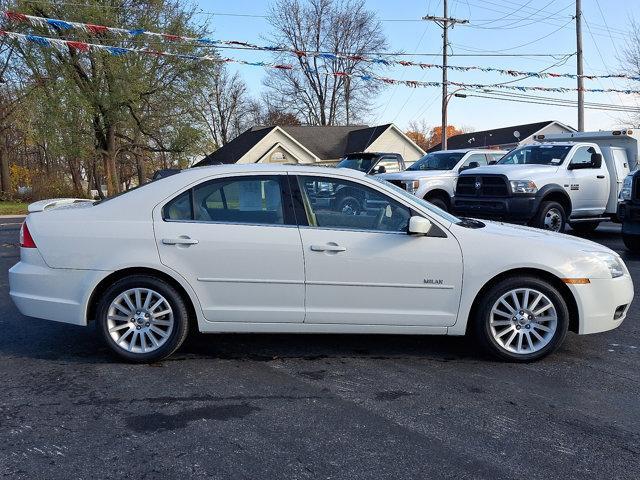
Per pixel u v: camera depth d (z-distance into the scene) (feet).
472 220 17.66
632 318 20.53
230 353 16.56
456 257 15.56
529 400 13.47
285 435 11.66
